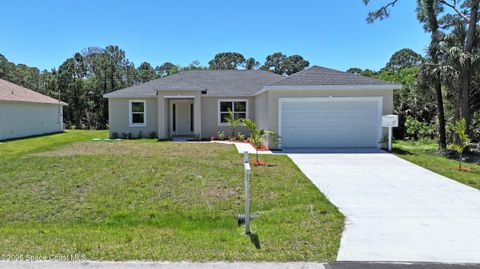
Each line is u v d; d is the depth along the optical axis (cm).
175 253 445
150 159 1157
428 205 693
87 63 4506
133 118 2191
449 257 443
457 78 1508
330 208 663
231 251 452
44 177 897
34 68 5378
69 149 1503
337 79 1561
